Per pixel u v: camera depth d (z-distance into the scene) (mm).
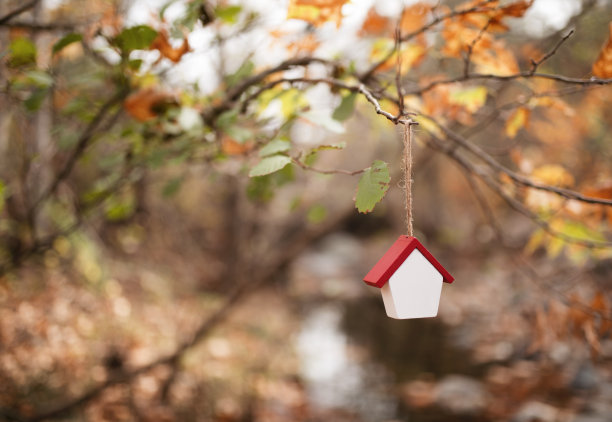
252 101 2111
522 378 5664
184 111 1947
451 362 6520
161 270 7867
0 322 4570
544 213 2232
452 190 14820
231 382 5297
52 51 1808
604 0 2898
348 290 11500
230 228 8398
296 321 8461
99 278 5922
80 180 4848
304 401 5215
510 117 1959
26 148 3170
